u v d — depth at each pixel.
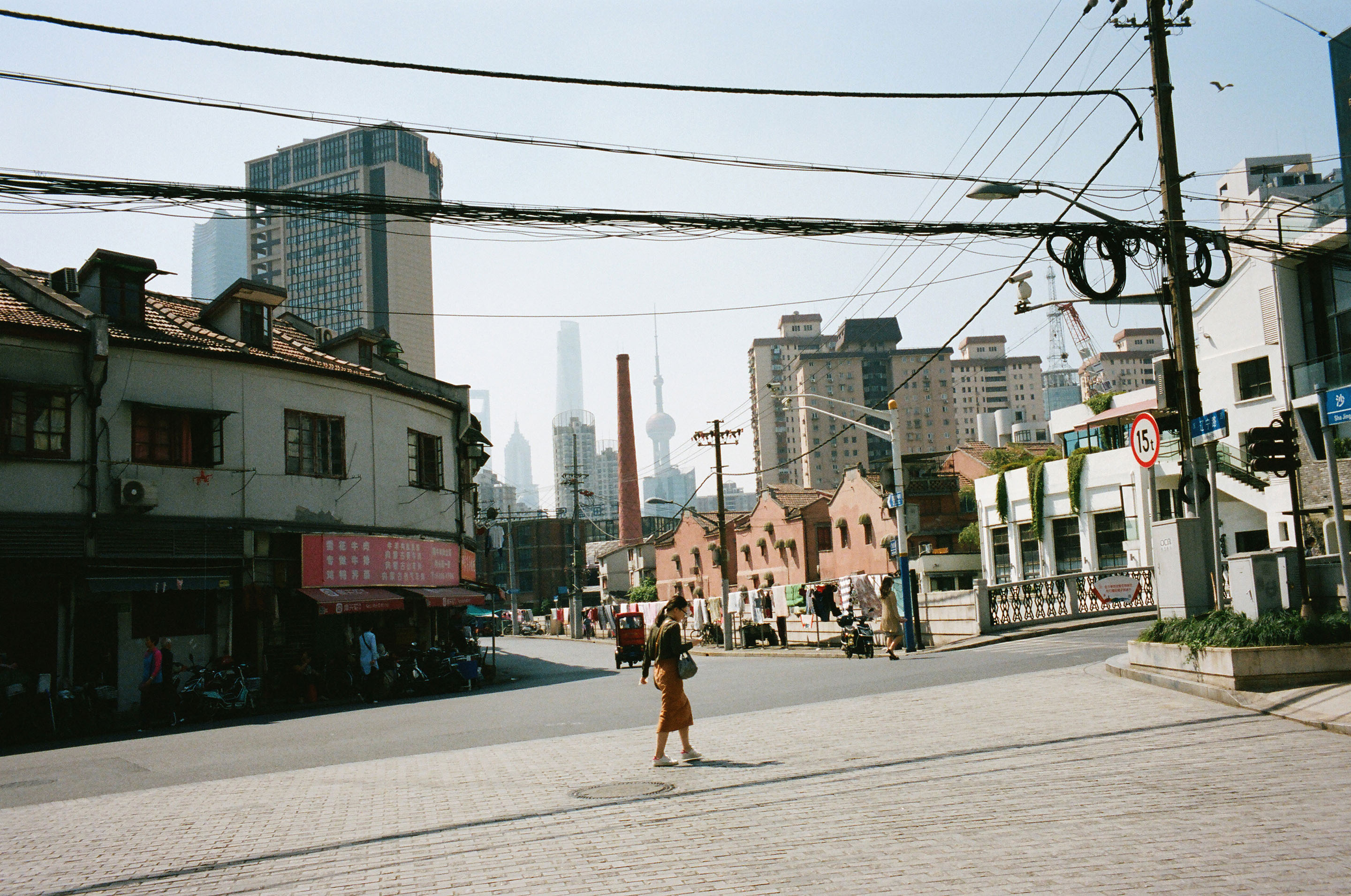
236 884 5.90
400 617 27.61
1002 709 11.20
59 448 20.16
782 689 16.23
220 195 10.06
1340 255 29.45
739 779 8.27
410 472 29.42
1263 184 65.56
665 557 78.25
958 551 48.94
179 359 22.42
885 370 152.38
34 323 19.89
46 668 19.70
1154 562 13.74
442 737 12.94
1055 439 48.91
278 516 24.09
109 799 9.22
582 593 72.44
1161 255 13.73
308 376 25.45
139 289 23.03
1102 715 10.26
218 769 11.08
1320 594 11.70
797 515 57.16
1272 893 4.78
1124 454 35.78
